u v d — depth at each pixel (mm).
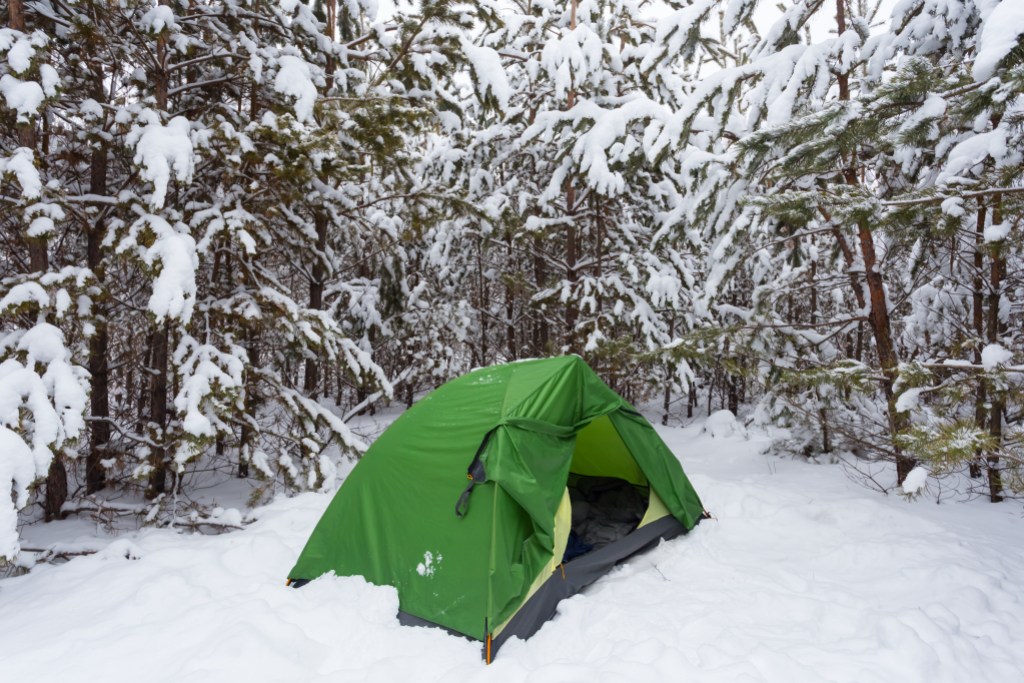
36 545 4512
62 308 4168
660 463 4602
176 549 4160
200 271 6844
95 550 4383
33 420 3865
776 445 7461
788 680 2576
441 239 10516
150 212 4902
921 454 3133
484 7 6559
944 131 3826
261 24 6488
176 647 2951
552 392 3977
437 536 3426
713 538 4555
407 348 11406
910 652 2711
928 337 6965
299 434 6051
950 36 4637
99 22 5172
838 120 3875
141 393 7922
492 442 3529
